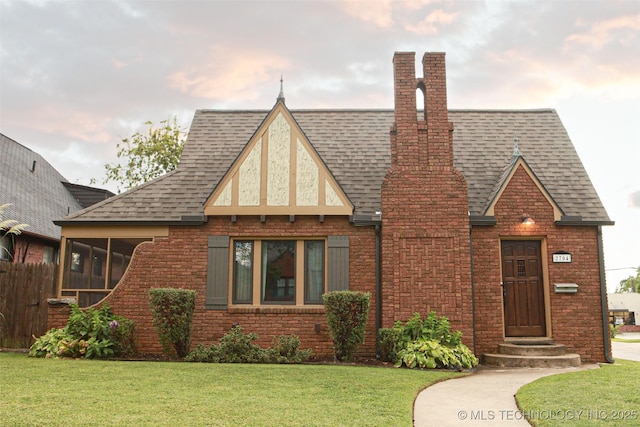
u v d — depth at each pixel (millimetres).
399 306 11492
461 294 11531
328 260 12203
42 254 19797
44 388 6785
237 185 12375
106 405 5887
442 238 11773
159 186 13398
